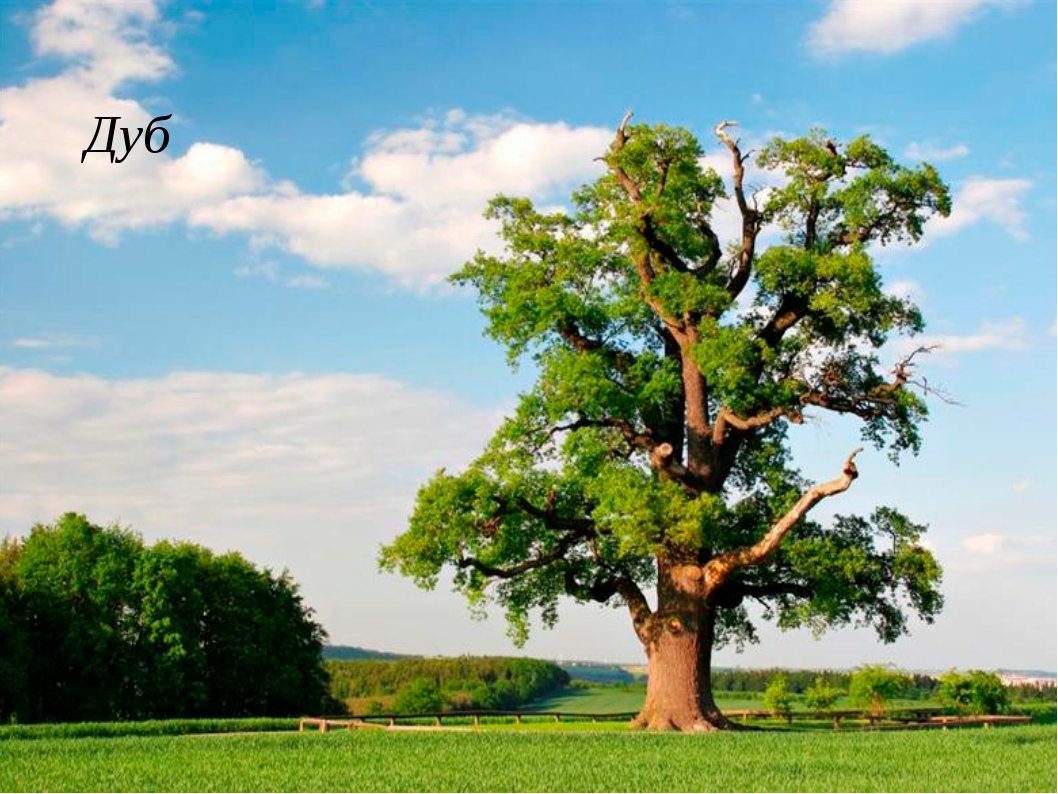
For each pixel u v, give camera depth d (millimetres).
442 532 36625
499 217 39812
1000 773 22984
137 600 61750
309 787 20703
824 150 37750
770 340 38625
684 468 37844
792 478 40438
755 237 39438
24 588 59719
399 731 35375
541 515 38094
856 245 36875
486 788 20531
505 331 38531
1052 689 72250
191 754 26469
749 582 40125
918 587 38719
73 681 59375
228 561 68438
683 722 36531
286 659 68562
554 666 118062
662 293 37438
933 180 36281
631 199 39500
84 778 22047
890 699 51375
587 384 36438
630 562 40781
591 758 25391
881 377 38562
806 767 23719
